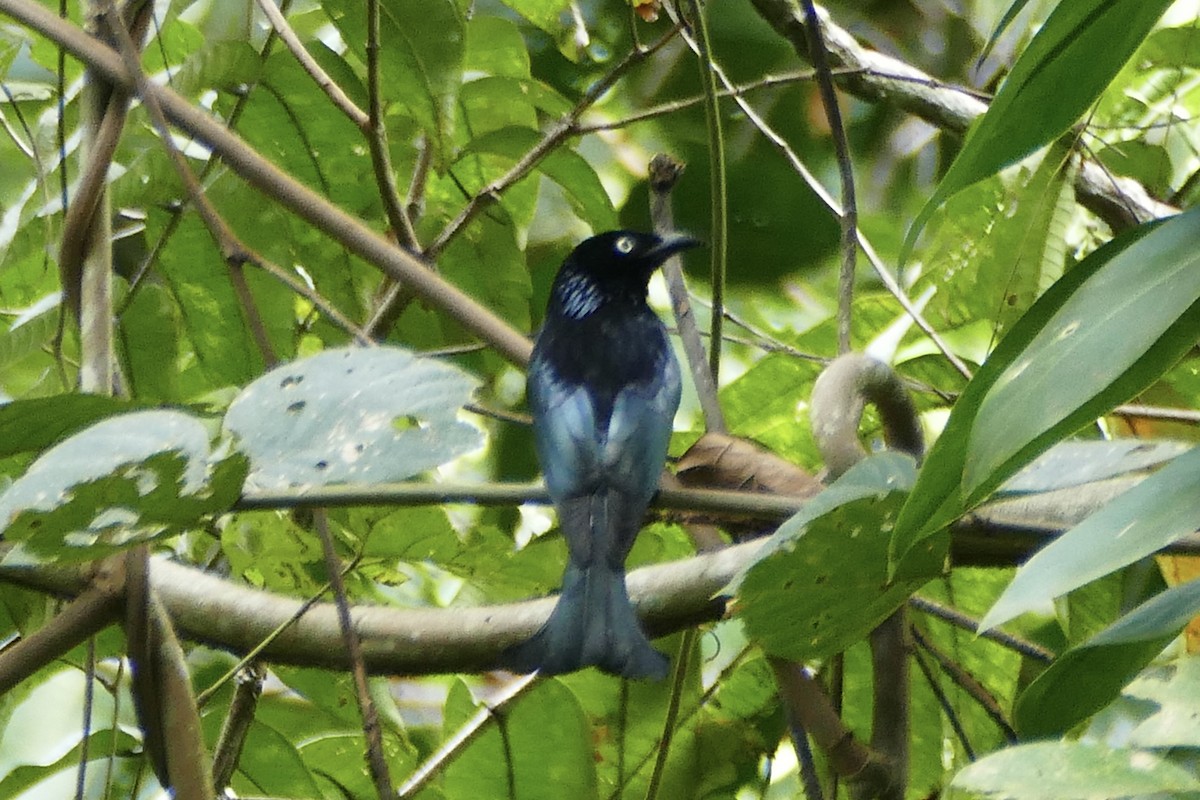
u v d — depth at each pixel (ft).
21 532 14.52
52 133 26.76
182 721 17.48
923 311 28.63
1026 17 36.83
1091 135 28.14
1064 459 18.99
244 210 26.91
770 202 41.09
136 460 14.21
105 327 19.93
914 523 12.98
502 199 30.14
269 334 27.63
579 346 27.43
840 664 23.00
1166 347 11.94
